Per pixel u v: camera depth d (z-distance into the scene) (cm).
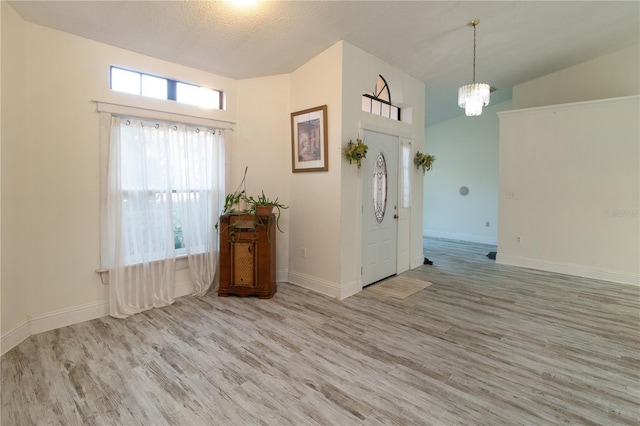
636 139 423
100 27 280
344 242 373
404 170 480
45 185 276
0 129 240
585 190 463
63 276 289
